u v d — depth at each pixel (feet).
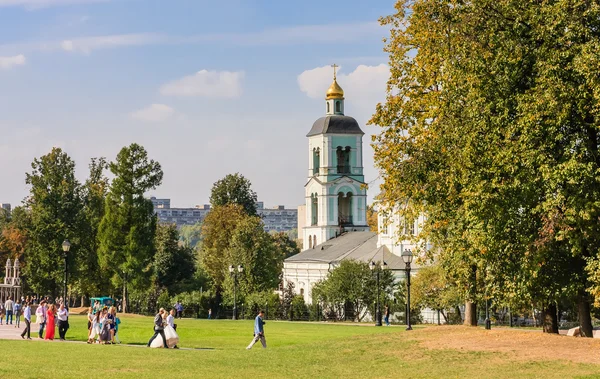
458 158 117.60
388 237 378.12
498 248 113.91
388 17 154.20
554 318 129.49
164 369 100.73
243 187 538.06
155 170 320.09
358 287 307.58
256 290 353.51
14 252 397.80
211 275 416.46
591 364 90.53
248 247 363.97
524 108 106.01
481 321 273.75
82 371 96.68
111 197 316.40
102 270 319.88
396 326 230.07
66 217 326.24
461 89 119.03
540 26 107.96
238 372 97.96
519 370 90.38
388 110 150.51
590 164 102.06
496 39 112.98
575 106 105.50
